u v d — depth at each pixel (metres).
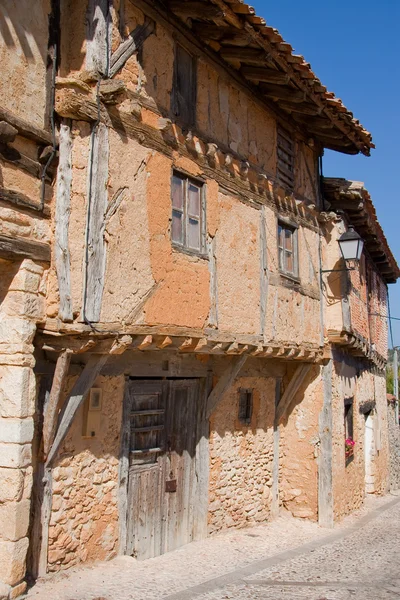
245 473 9.52
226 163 8.01
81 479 6.49
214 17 6.92
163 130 6.75
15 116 5.29
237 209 8.23
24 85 5.47
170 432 8.08
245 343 8.07
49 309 5.64
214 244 7.65
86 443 6.60
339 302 10.91
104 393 6.85
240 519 9.32
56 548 6.11
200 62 7.71
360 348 12.26
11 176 5.29
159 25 6.94
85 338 5.71
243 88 8.66
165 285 6.70
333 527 10.35
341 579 6.85
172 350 7.57
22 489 5.36
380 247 14.82
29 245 5.45
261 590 6.27
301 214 10.20
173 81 7.16
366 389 14.61
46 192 5.67
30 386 5.51
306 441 10.66
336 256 11.12
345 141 10.91
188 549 7.98
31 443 5.63
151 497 7.64
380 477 16.00
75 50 6.04
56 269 5.63
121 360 7.07
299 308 9.80
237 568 7.16
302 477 10.62
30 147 5.54
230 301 7.88
